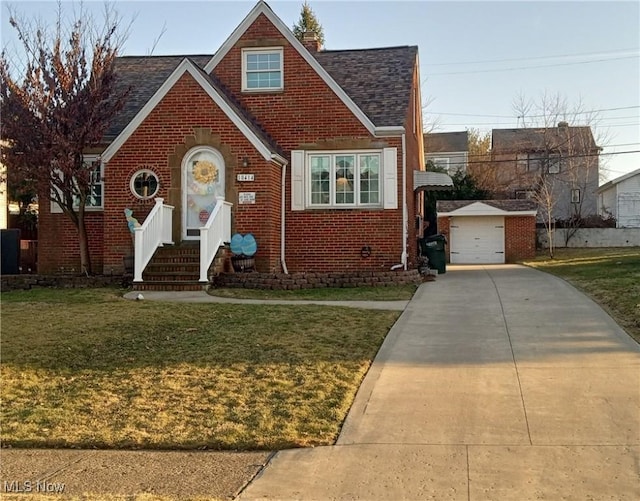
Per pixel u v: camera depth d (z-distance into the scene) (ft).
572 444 19.36
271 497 16.92
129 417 23.02
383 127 58.39
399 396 23.97
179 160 56.18
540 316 37.22
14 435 21.76
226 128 55.98
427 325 35.68
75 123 53.21
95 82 53.47
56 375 27.48
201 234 49.52
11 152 52.95
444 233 104.58
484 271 72.64
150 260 51.75
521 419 21.38
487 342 31.30
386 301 44.50
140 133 56.70
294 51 60.39
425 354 29.37
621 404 22.27
